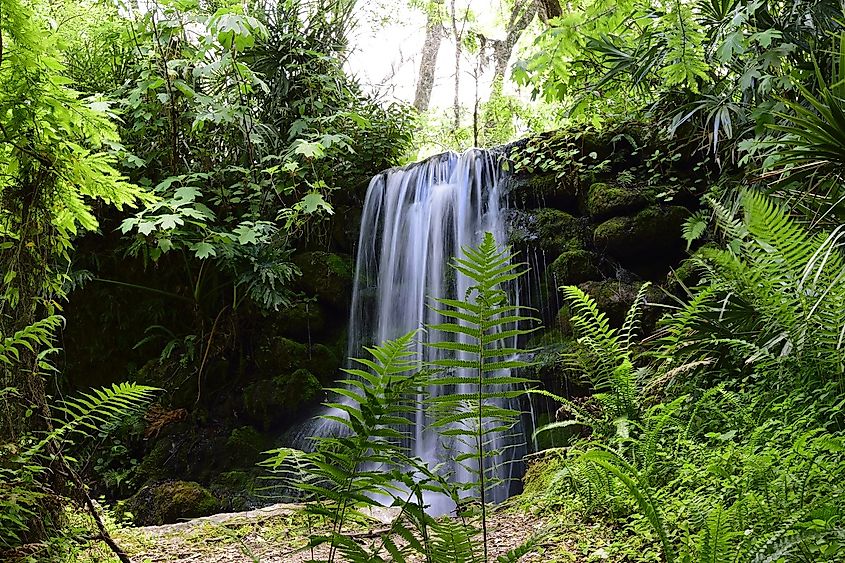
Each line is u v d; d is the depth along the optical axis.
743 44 5.24
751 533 1.94
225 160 8.58
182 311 8.39
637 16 6.89
